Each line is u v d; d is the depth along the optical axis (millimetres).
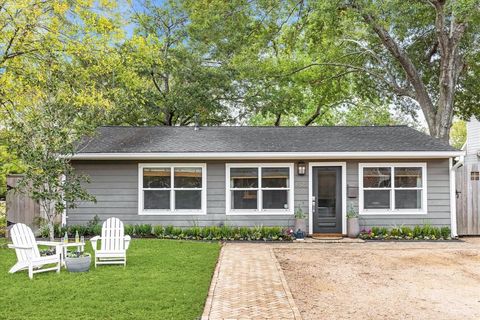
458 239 14484
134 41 17266
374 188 15000
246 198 15078
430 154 14477
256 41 20906
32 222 14539
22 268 8836
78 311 6332
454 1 15852
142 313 6258
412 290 8008
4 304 6688
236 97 27297
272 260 10469
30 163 10102
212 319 6051
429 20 20312
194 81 26031
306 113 32781
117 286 7758
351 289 8031
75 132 11867
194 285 7824
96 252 9500
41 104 12008
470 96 22750
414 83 20422
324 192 15109
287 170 15133
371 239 14336
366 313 6633
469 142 26531
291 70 23656
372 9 17375
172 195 15062
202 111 26594
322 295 7613
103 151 14539
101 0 14633
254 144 15297
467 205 15281
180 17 27266
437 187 14977
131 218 15039
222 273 8969
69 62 14805
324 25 20453
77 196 10758
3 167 15219
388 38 19750
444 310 6824
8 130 13711
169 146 15078
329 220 15055
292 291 7852
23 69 13641
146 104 25766
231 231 14352
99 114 15711
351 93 28203
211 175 15094
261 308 6578
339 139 15883
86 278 8422
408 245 13195
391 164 15023
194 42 25125
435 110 20266
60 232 14328
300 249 12445
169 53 26469
